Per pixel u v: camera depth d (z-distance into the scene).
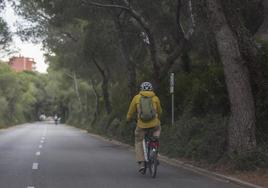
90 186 24.91
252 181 25.97
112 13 59.50
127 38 65.50
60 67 117.06
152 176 28.23
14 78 168.38
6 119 176.00
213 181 27.27
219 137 33.62
